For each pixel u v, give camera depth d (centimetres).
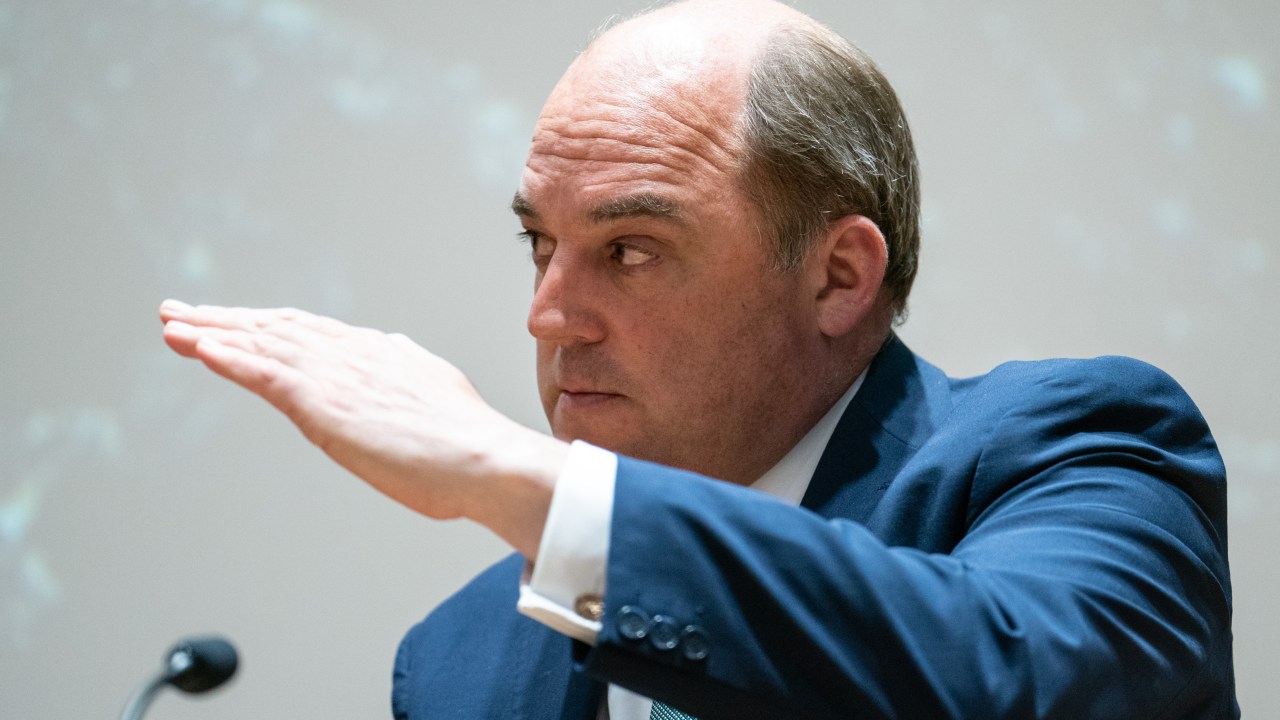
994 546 323
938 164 1151
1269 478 1106
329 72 1178
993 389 397
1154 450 361
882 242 423
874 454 402
